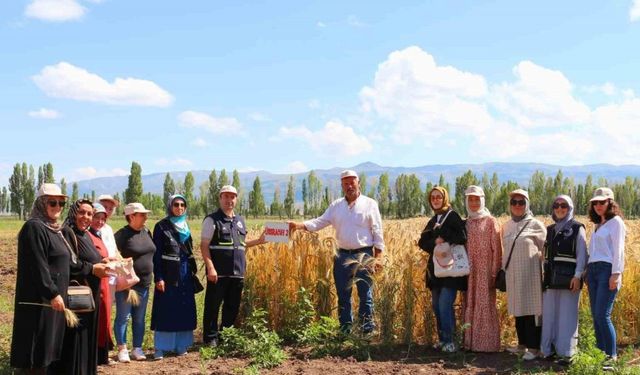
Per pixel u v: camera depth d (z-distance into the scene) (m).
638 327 10.42
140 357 9.23
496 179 103.50
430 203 9.32
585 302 10.57
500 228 9.37
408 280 9.77
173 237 9.52
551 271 8.51
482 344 9.09
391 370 8.28
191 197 115.12
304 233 10.99
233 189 9.93
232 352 9.30
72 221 7.61
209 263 9.70
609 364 8.02
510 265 8.86
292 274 10.73
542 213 107.56
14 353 6.77
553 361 8.71
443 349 9.06
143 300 9.24
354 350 9.20
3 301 14.68
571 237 8.45
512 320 10.32
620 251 8.11
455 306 10.00
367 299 9.84
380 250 9.95
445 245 8.96
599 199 8.27
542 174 109.25
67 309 6.87
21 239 6.77
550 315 8.59
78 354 7.23
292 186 125.94
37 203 6.94
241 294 10.16
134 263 9.10
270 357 8.72
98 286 7.50
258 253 10.90
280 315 10.61
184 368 8.56
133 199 100.38
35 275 6.69
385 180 114.56
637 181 108.12
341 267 9.88
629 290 10.47
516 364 8.33
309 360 8.92
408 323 9.70
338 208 10.02
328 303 10.66
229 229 9.84
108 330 8.46
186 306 9.49
